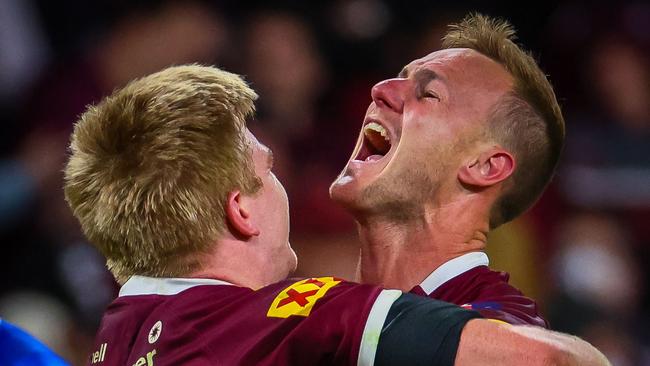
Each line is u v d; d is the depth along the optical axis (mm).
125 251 6926
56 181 15297
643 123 17766
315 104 16750
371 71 17203
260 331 6473
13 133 16781
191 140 6801
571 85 17922
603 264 15008
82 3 17812
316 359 6391
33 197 15188
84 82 16781
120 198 6824
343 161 15852
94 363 6930
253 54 16703
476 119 7613
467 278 7504
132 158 6820
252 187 6984
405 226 7656
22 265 14141
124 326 6812
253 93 7168
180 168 6766
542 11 18156
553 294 14625
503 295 7301
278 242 7109
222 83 7023
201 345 6500
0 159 16547
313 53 17000
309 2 17469
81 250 14070
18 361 7188
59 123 16500
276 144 15281
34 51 17609
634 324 15008
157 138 6785
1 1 17562
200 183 6785
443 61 7762
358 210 7676
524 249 14430
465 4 17812
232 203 6883
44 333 13055
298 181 14852
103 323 7008
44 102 16719
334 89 17000
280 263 7148
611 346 14375
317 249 13875
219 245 6898
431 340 6258
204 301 6684
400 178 7574
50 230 14688
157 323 6672
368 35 17344
